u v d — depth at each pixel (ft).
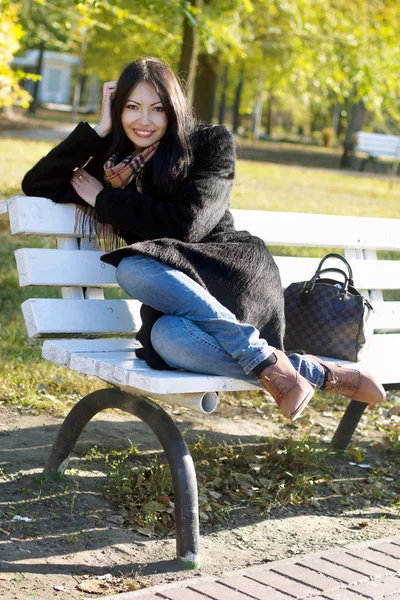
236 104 155.22
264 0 50.88
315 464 15.06
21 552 10.82
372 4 54.54
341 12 54.03
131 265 11.45
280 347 12.25
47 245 32.32
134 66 12.17
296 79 61.46
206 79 68.44
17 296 24.59
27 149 69.67
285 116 241.76
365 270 16.33
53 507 12.18
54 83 245.04
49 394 17.42
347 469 15.40
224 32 48.19
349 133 105.50
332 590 10.43
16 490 12.52
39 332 12.35
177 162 11.95
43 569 10.52
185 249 11.73
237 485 13.87
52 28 135.03
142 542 11.62
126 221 11.94
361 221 16.48
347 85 57.16
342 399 19.93
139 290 11.42
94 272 13.12
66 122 143.43
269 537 12.32
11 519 11.62
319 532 12.67
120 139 12.39
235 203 46.55
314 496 13.98
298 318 13.50
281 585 10.46
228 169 12.34
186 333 11.16
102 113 12.53
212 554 11.56
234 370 11.30
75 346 12.46
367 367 13.91
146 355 11.57
